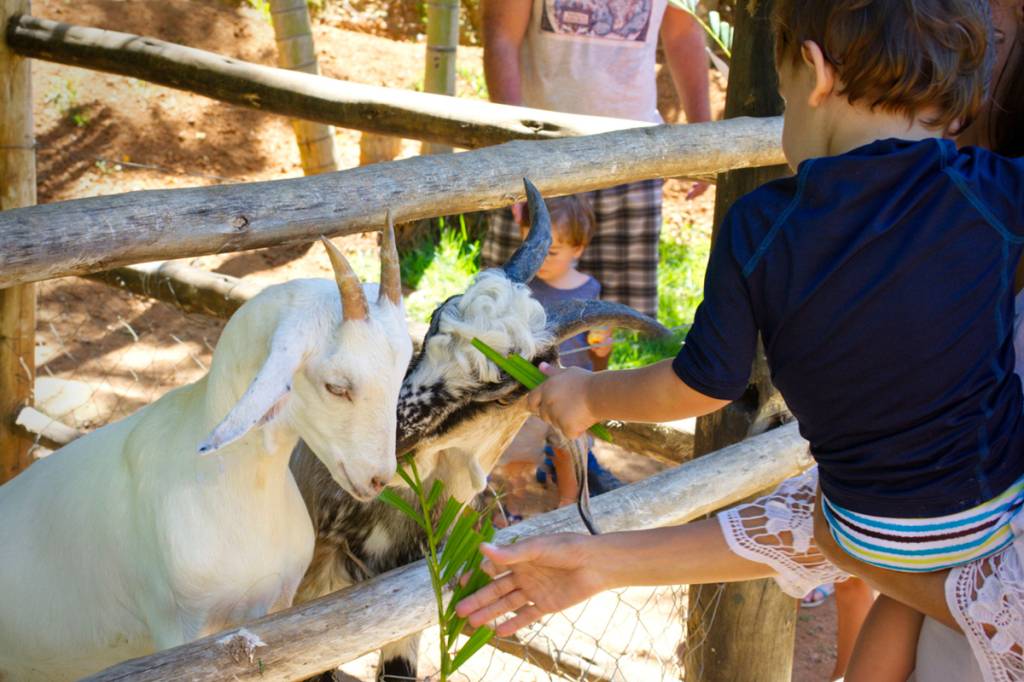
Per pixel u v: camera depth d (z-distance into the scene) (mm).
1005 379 1538
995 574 1518
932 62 1497
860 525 1561
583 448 1953
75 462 2311
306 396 1883
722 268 1579
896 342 1469
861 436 1523
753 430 2967
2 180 4219
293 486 2225
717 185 3215
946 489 1497
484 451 2355
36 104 7715
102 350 5973
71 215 1741
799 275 1501
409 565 1988
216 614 2137
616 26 4727
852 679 1830
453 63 7512
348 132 8625
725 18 9336
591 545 1794
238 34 8906
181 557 2066
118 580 2207
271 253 7094
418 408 2166
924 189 1463
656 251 5000
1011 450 1533
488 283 2141
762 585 3064
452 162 2311
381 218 2154
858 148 1515
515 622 1826
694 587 3205
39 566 2301
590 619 3994
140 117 7879
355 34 9344
